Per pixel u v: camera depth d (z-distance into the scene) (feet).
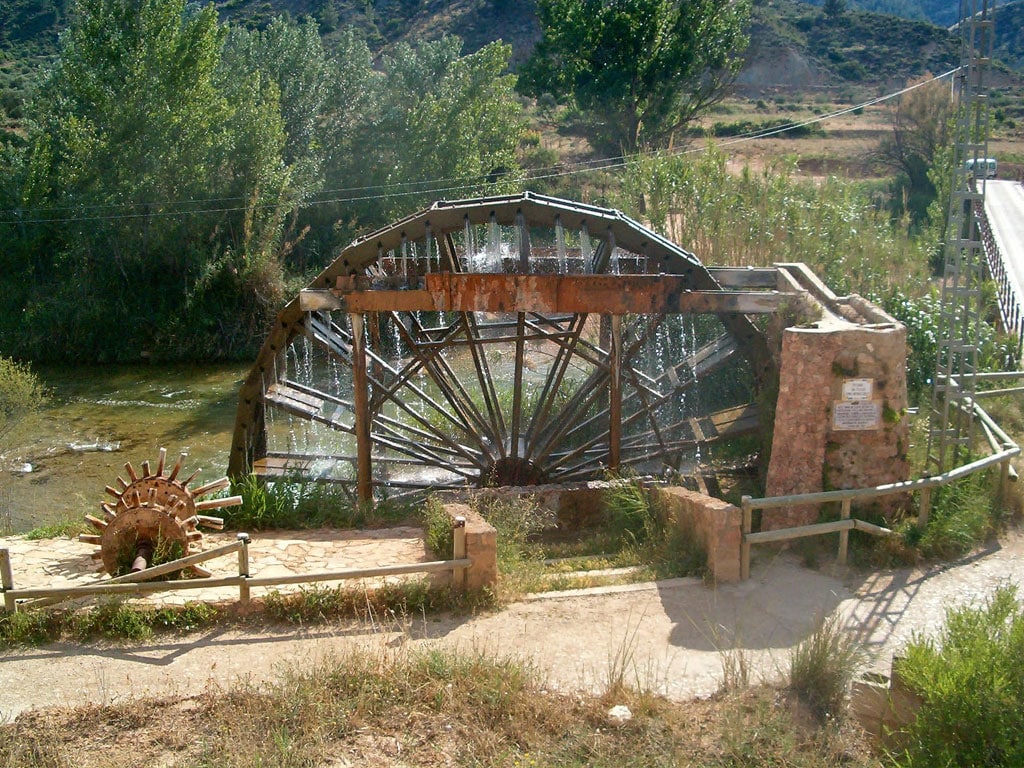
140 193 92.38
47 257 97.50
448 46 117.08
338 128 112.68
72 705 19.07
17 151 104.68
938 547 26.91
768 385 37.96
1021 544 27.89
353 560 27.40
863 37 260.21
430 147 109.29
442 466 40.93
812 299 34.22
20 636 22.30
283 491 35.04
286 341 40.19
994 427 32.48
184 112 93.04
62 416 68.90
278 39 114.93
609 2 128.26
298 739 17.49
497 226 36.58
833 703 18.79
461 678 19.47
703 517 25.98
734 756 16.96
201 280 92.22
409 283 38.22
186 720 18.31
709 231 57.88
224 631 22.86
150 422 67.26
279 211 94.17
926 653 17.75
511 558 27.02
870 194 114.73
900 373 28.37
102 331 92.02
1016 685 16.83
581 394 42.11
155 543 25.38
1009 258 80.84
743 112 205.26
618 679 19.16
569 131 173.47
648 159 67.97
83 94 94.32
